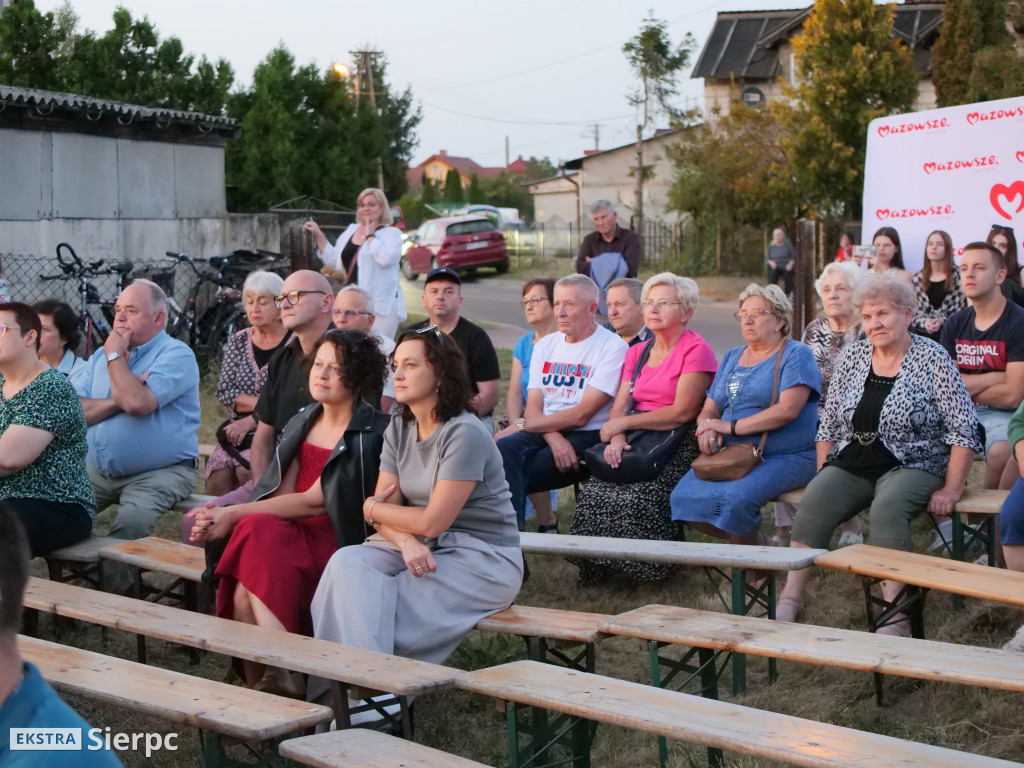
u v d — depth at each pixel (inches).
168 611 165.6
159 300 224.2
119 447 220.7
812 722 119.5
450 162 4749.0
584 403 232.7
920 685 160.9
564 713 141.3
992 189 319.0
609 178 1477.6
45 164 542.6
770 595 179.5
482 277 1142.3
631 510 215.3
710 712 123.0
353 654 142.1
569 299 236.4
